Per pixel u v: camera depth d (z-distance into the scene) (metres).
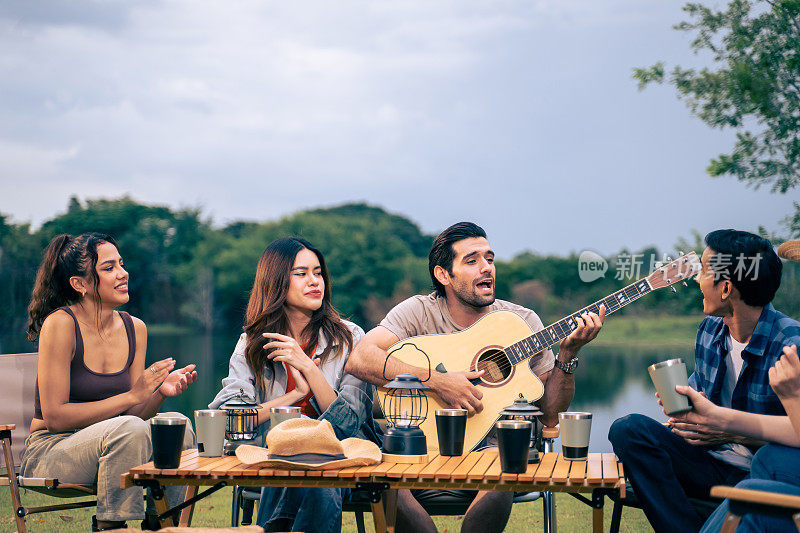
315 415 3.29
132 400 3.25
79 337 3.38
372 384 3.30
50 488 3.21
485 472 2.48
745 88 7.55
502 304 3.56
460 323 3.50
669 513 2.72
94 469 3.12
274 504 2.89
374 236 46.56
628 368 18.94
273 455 2.56
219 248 46.09
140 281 45.06
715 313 2.85
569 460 2.70
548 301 28.45
